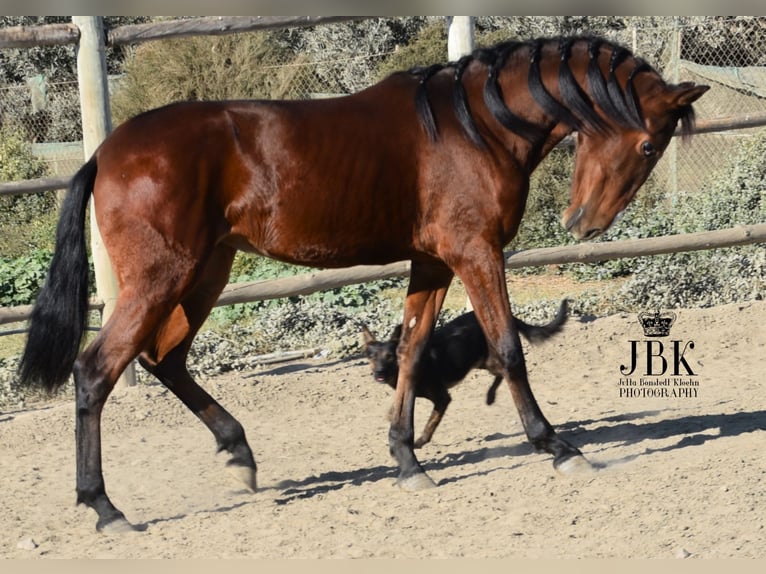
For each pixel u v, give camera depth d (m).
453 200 7.81
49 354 7.52
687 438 9.14
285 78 23.41
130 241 7.34
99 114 11.62
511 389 8.11
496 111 7.91
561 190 18.58
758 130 19.59
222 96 23.20
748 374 11.84
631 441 9.26
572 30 26.69
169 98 23.27
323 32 28.28
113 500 8.34
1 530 7.57
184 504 8.21
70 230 7.56
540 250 13.08
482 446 9.59
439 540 6.91
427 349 8.41
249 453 8.33
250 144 7.58
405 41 28.52
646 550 6.51
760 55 24.19
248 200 7.62
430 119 7.82
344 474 8.88
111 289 11.74
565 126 8.19
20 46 11.23
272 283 12.09
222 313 16.45
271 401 11.52
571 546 6.67
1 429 10.56
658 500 7.42
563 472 8.08
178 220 7.37
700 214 18.17
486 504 7.62
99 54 11.55
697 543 6.58
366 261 8.04
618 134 7.96
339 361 13.25
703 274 15.93
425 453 9.47
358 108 7.87
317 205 7.64
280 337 14.38
